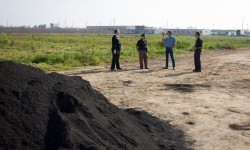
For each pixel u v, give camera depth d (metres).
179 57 26.62
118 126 6.07
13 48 29.69
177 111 8.91
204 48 39.84
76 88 6.46
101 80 13.62
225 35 147.12
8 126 4.73
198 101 10.18
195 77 15.08
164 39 17.86
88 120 5.60
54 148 4.68
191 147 6.33
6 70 6.05
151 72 16.41
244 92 11.93
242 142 6.64
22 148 4.52
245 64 21.78
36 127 4.95
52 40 47.81
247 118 8.41
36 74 6.42
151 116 8.29
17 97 5.34
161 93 11.28
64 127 4.96
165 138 6.81
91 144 4.88
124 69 17.38
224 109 9.27
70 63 18.98
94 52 24.19
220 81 14.11
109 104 7.19
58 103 5.71
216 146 6.41
